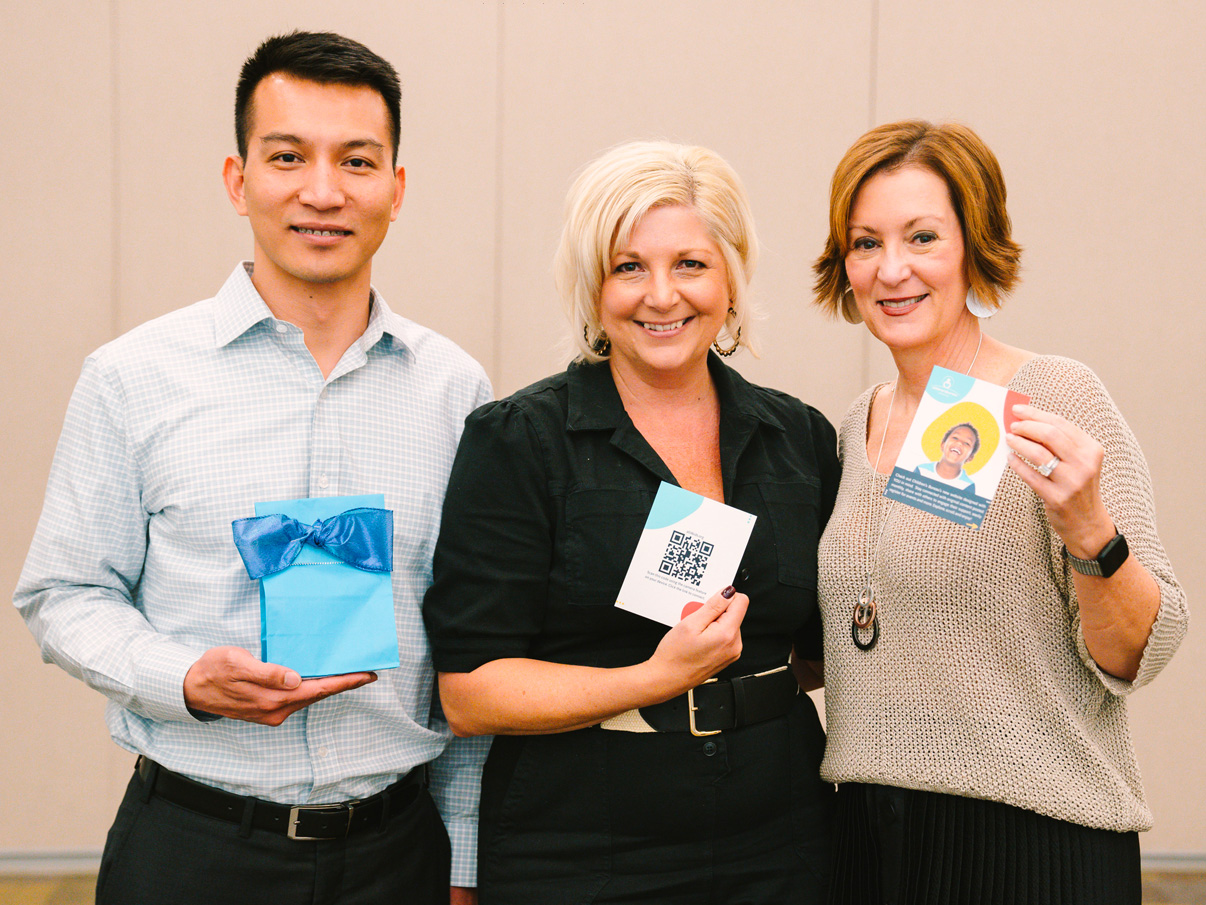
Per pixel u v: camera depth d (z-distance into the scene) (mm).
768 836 1337
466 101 3000
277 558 1198
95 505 1306
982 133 3051
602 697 1240
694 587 1252
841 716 1360
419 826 1413
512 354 3061
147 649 1251
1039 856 1222
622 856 1295
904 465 1212
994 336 3092
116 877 1301
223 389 1333
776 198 3066
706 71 3033
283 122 1270
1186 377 3094
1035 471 1061
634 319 1329
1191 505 3105
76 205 2930
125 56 2916
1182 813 3125
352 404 1387
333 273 1322
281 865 1282
